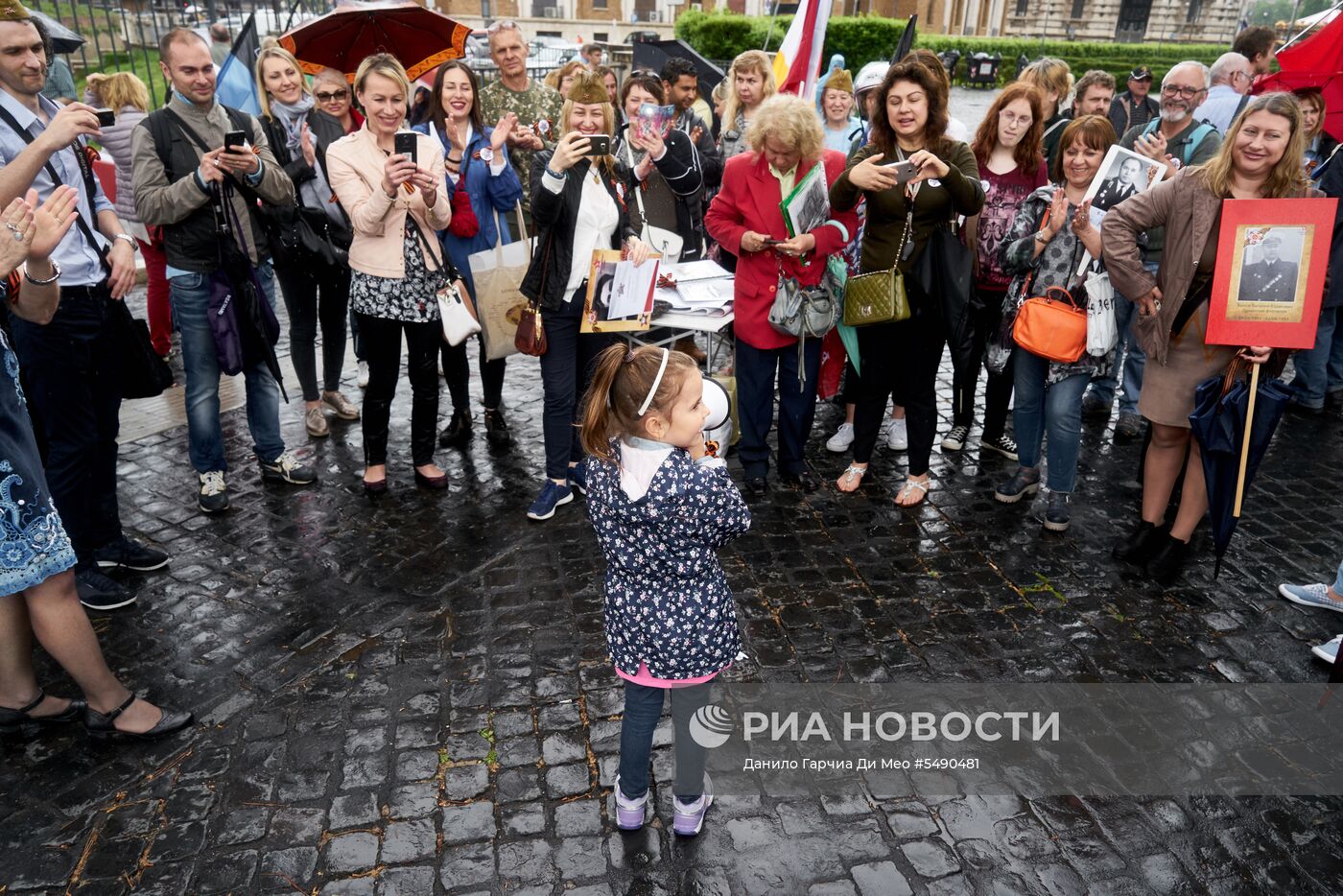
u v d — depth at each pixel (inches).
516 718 113.7
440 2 1616.6
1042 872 92.1
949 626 133.6
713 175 229.9
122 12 335.3
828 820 98.7
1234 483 134.0
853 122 232.8
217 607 136.4
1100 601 140.6
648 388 79.4
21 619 105.0
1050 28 1710.1
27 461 97.0
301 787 102.7
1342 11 190.7
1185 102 184.1
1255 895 89.5
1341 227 193.9
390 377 164.7
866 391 169.2
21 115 120.5
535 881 90.7
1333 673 115.1
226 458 187.5
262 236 159.5
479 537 158.2
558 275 152.2
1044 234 149.8
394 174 141.3
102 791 101.8
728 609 88.8
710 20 724.0
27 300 108.9
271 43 186.5
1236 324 127.3
